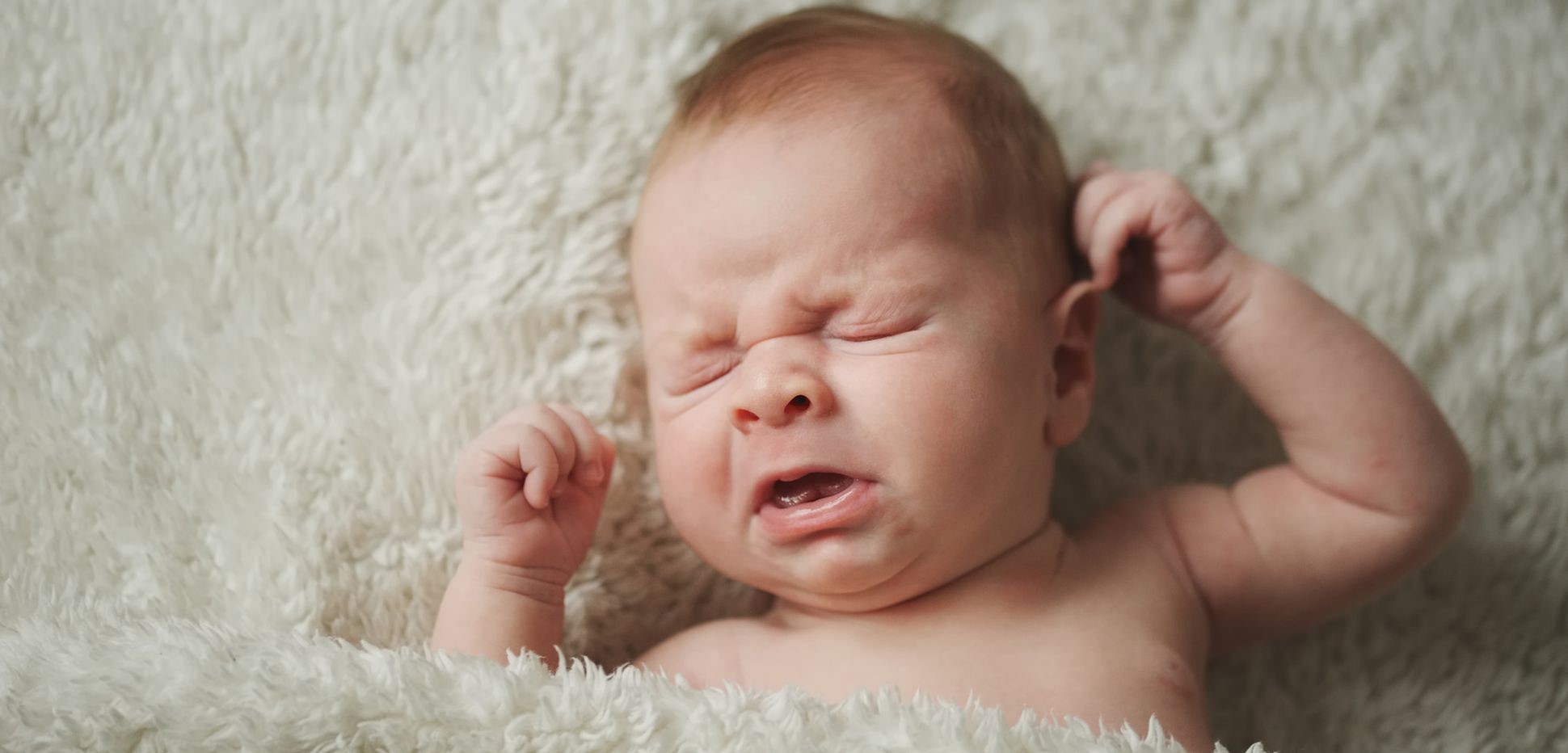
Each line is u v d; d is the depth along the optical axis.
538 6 1.24
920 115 1.08
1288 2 1.32
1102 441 1.32
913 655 1.05
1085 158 1.32
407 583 1.13
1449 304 1.30
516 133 1.22
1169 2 1.33
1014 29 1.33
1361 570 1.17
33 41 1.23
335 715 0.83
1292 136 1.32
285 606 1.09
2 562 1.13
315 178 1.21
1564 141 1.31
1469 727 1.26
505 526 1.07
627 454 1.21
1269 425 1.32
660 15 1.25
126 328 1.18
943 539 1.03
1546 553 1.27
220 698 0.84
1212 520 1.19
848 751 0.82
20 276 1.19
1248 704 1.29
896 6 1.30
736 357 1.05
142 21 1.23
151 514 1.13
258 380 1.17
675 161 1.11
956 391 1.01
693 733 0.84
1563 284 1.30
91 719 0.83
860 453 1.00
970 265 1.05
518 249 1.21
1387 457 1.13
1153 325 1.32
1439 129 1.32
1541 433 1.28
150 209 1.21
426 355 1.18
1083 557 1.15
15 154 1.21
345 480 1.14
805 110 1.07
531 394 1.19
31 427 1.16
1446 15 1.32
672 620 1.23
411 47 1.24
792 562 1.04
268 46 1.23
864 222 1.03
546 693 0.87
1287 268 1.31
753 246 1.03
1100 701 1.03
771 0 1.28
